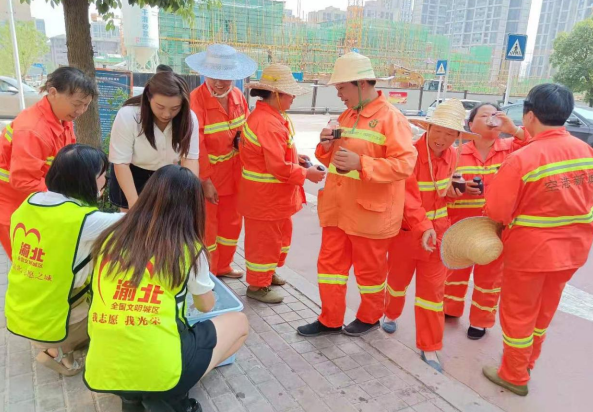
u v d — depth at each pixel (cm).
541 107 274
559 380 329
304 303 409
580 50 2652
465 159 362
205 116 385
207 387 284
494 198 283
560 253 276
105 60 3384
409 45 4125
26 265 254
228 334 250
